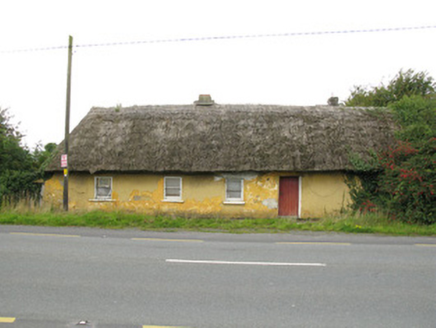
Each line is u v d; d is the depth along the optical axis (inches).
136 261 305.9
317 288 239.6
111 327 180.4
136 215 554.9
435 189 504.7
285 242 399.9
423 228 486.6
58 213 577.3
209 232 471.5
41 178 681.0
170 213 647.8
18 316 193.0
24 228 482.6
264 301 215.6
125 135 676.7
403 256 332.5
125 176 658.8
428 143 552.7
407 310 203.6
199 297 221.6
